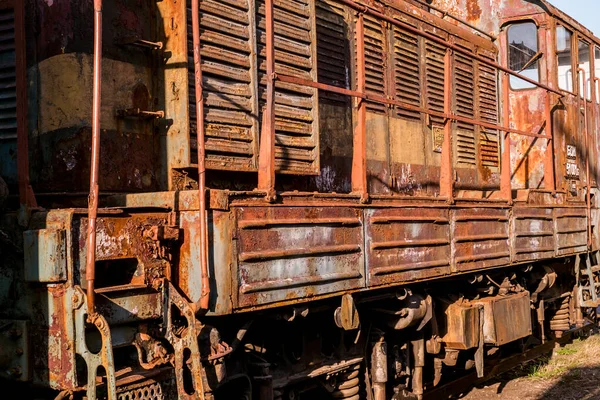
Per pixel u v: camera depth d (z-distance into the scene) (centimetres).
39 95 357
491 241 602
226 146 391
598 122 976
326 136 527
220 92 392
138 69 384
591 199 902
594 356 834
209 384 335
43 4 359
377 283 445
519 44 838
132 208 316
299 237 379
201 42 382
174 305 333
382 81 602
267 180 365
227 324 383
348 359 489
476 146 748
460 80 729
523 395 667
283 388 425
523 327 680
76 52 361
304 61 457
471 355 673
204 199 324
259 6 424
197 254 329
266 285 352
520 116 833
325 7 538
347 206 420
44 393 314
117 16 375
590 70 961
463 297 619
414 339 580
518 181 832
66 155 357
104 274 324
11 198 346
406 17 648
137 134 381
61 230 288
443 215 530
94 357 285
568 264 837
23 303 303
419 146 648
